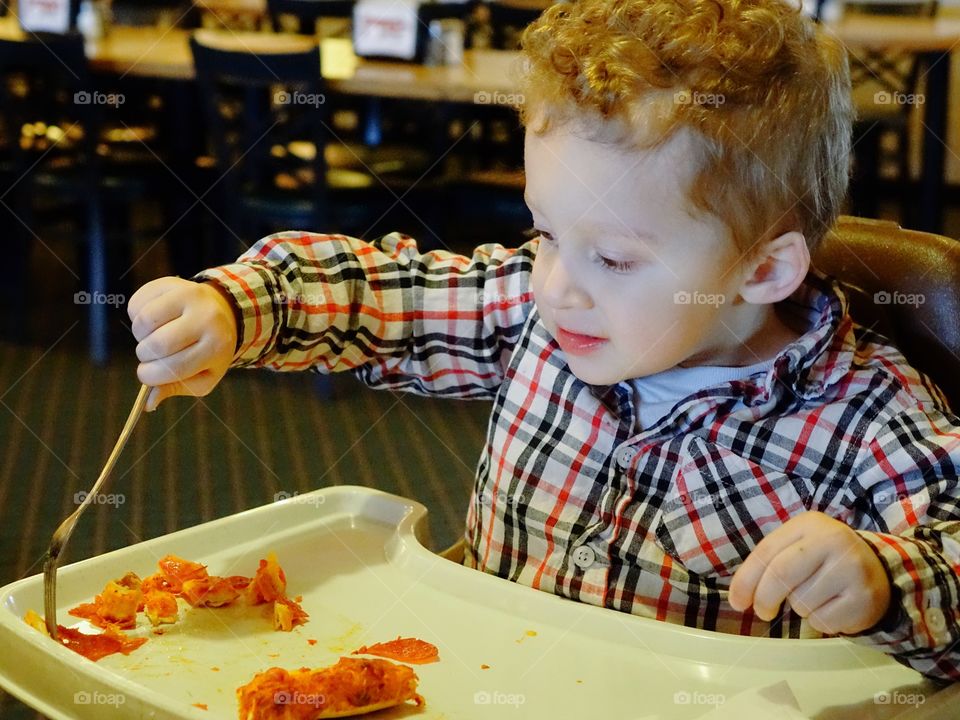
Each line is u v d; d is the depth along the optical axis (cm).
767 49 76
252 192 296
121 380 282
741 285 80
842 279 98
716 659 72
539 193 76
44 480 216
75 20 330
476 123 332
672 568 85
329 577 84
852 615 62
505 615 79
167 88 345
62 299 348
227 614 77
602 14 78
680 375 87
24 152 306
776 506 82
